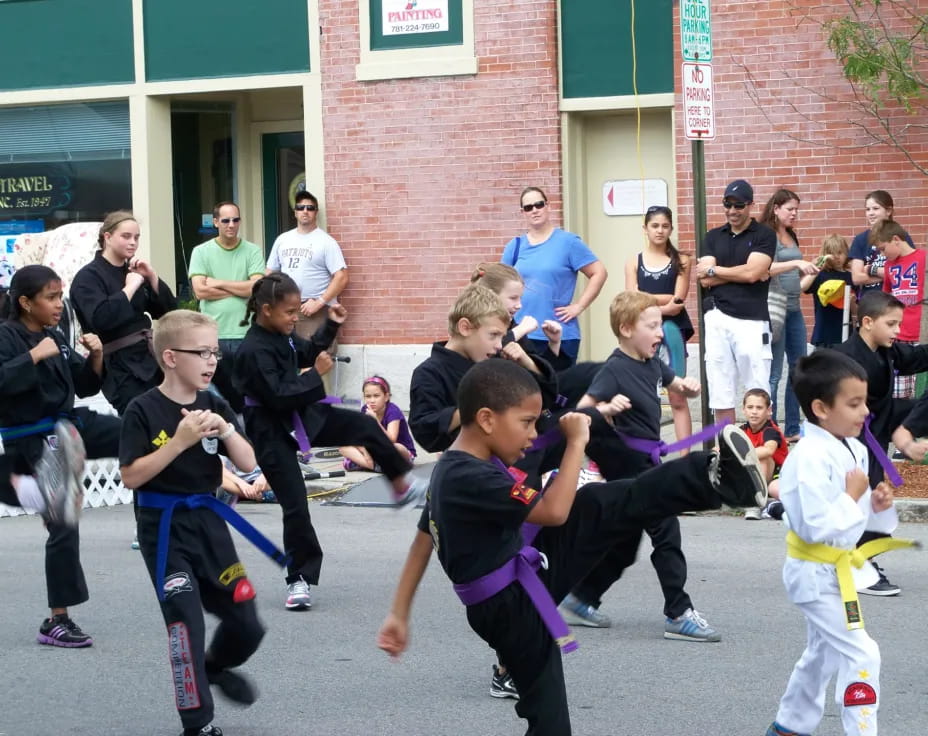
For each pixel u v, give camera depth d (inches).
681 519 459.2
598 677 288.0
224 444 253.6
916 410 308.0
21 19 706.8
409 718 265.0
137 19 687.7
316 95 658.8
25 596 374.3
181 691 241.6
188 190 712.4
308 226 637.9
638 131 623.5
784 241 551.2
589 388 308.0
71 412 324.2
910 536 420.5
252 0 669.3
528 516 196.7
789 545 222.7
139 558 422.0
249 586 251.1
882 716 258.5
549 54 621.6
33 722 268.7
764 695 273.0
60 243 657.6
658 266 521.3
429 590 370.9
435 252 643.5
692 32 468.1
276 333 347.3
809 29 583.2
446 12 636.1
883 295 335.3
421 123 642.8
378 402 518.9
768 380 515.2
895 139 566.6
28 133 716.0
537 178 627.5
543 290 506.9
